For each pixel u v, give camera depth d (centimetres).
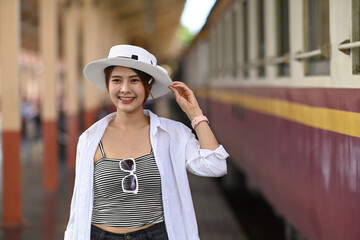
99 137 210
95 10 1038
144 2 1562
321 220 300
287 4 401
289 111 381
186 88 219
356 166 237
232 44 729
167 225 205
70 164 888
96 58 1035
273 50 443
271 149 450
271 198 455
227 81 784
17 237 494
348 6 247
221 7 826
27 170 890
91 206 204
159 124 210
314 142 313
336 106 268
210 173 210
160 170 205
